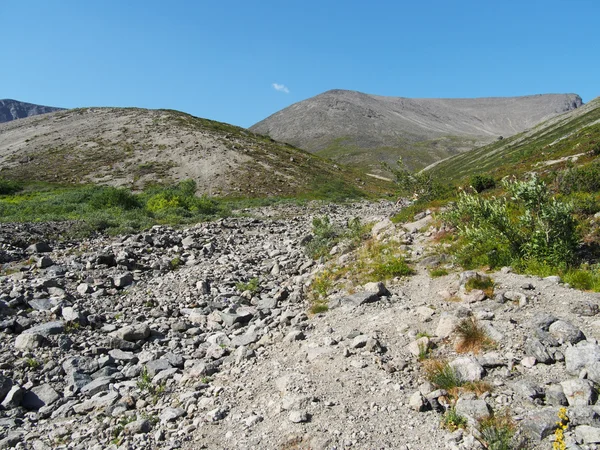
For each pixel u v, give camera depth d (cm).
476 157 10294
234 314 904
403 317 701
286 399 510
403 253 1080
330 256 1320
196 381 634
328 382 542
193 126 7569
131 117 7938
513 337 554
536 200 820
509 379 482
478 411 428
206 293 1098
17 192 4441
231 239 1853
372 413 466
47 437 528
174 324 882
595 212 1000
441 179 2112
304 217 2911
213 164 5538
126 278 1173
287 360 639
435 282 841
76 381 659
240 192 4744
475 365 502
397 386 505
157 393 615
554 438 380
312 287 1034
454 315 636
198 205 3112
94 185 4772
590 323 559
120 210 2731
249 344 750
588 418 389
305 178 5659
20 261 1366
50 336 784
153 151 6044
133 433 511
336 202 4456
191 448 468
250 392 563
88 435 522
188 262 1441
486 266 852
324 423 458
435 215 1319
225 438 474
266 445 445
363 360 580
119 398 612
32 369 692
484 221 888
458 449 388
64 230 1870
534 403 434
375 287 833
